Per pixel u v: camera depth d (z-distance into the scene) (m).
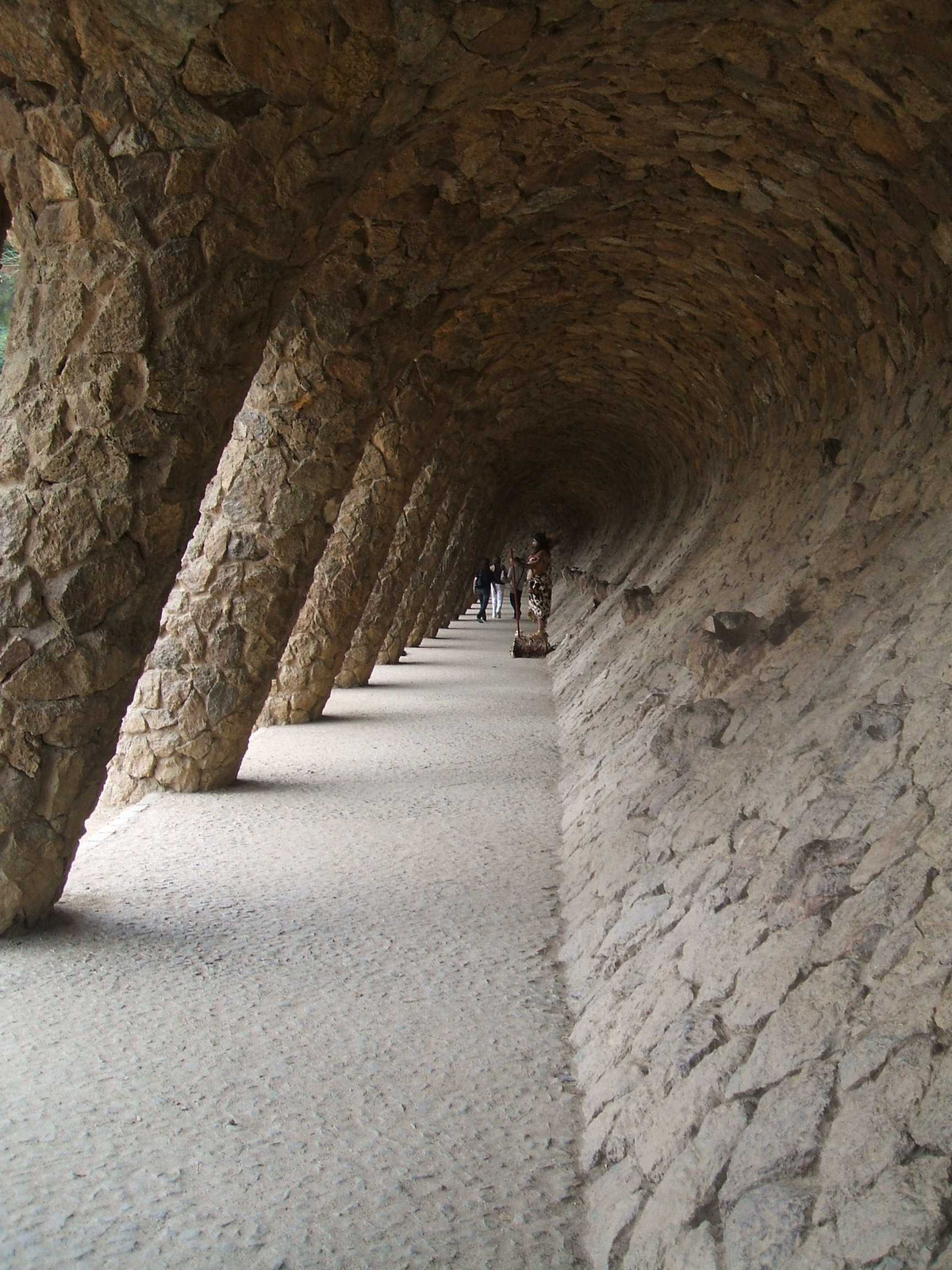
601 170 6.69
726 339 9.80
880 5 4.27
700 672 5.96
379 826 7.19
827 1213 2.05
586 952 4.52
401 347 8.05
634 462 21.62
